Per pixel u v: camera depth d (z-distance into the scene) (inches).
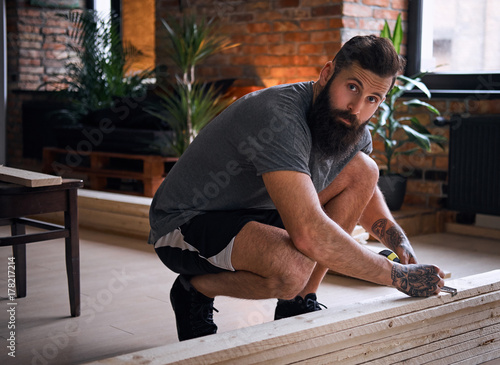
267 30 185.2
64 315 94.7
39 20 265.9
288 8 179.6
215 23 197.5
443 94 161.8
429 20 175.0
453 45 170.9
